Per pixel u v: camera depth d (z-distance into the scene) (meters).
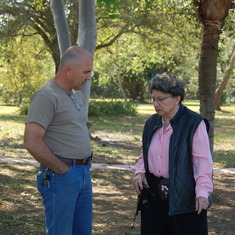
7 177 9.86
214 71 7.88
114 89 59.62
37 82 36.53
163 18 20.62
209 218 7.09
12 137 17.36
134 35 27.59
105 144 15.41
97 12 19.97
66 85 3.81
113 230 6.23
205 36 7.81
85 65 3.79
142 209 3.86
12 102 41.25
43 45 27.75
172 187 3.61
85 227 4.01
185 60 33.00
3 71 36.25
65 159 3.76
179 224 3.69
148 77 50.72
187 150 3.62
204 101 7.91
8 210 7.09
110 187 9.40
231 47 30.91
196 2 7.79
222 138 20.52
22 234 5.82
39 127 3.62
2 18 21.56
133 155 14.09
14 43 24.92
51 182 3.76
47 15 22.94
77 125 3.81
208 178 3.59
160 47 26.53
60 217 3.78
